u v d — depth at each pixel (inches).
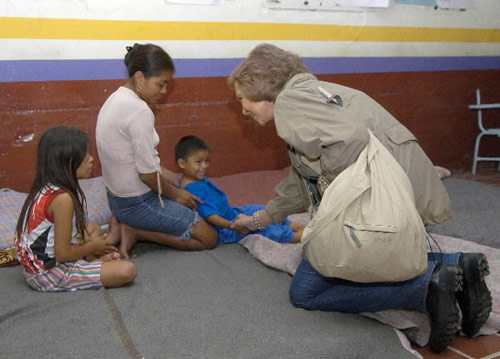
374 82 173.2
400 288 72.1
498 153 207.5
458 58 187.9
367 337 71.8
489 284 92.8
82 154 81.9
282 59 74.4
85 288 85.8
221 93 150.3
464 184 166.7
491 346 76.4
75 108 131.1
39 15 121.4
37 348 67.9
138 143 92.7
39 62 124.3
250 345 68.7
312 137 66.0
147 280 91.1
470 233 119.6
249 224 94.1
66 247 82.4
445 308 69.1
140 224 102.4
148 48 94.8
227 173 159.2
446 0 177.6
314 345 68.5
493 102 201.0
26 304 79.4
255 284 90.4
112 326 73.4
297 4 151.6
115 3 128.8
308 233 67.6
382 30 168.4
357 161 66.2
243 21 146.2
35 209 81.3
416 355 70.2
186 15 138.4
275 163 166.4
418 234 65.2
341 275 67.7
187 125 148.4
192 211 106.9
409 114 184.1
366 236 64.1
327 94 67.9
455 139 197.2
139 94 97.9
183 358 65.6
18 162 127.7
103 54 130.9
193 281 91.2
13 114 124.4
